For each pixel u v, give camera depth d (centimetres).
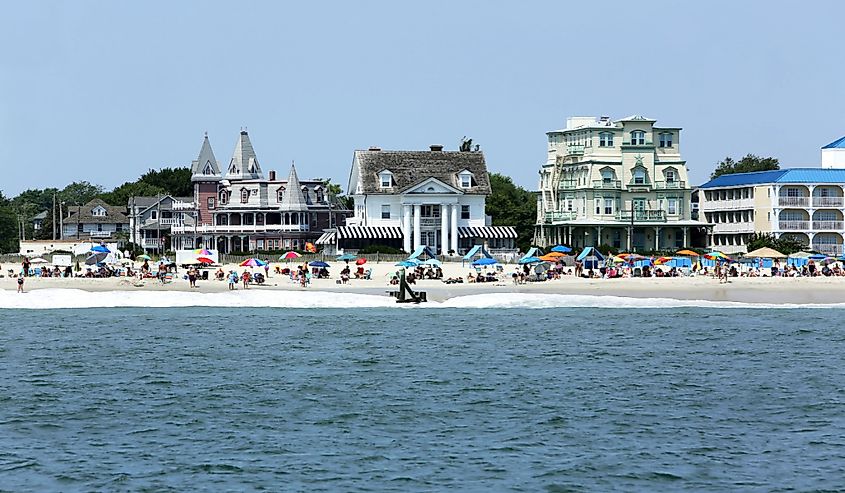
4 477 9156
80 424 10956
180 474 9244
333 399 12112
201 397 12225
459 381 13188
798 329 18062
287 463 9550
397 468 9406
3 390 12631
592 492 8825
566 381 13200
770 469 9412
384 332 17612
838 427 10850
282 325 18500
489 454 9838
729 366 14312
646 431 10675
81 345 16125
